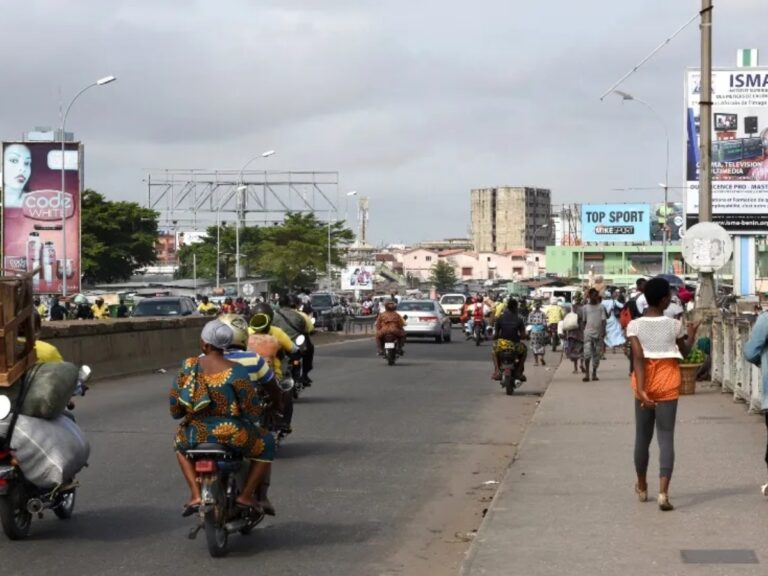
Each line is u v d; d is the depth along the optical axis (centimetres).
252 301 6375
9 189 5859
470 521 1036
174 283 8769
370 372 2792
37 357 959
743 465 1196
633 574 761
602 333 2397
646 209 11888
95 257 8938
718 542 846
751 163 3072
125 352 2656
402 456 1414
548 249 12812
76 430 962
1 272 940
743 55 3975
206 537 875
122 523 998
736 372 1805
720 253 2127
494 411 1923
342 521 1023
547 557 816
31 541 927
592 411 1781
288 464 1345
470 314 4706
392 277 18325
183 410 852
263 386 964
